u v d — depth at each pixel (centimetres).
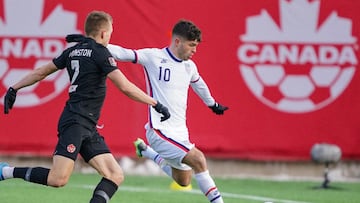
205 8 4128
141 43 4097
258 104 4184
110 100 4109
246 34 4159
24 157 4134
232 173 4259
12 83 4075
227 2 4144
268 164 4262
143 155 3117
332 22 4194
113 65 2411
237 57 4159
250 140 4191
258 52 4169
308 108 4203
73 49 2475
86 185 3772
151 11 4094
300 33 4181
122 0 4075
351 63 4212
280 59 4181
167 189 3741
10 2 4062
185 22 2758
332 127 4216
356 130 4225
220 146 4162
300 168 4275
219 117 4156
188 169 2856
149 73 2777
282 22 4175
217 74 4144
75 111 2420
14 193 3438
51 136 4112
